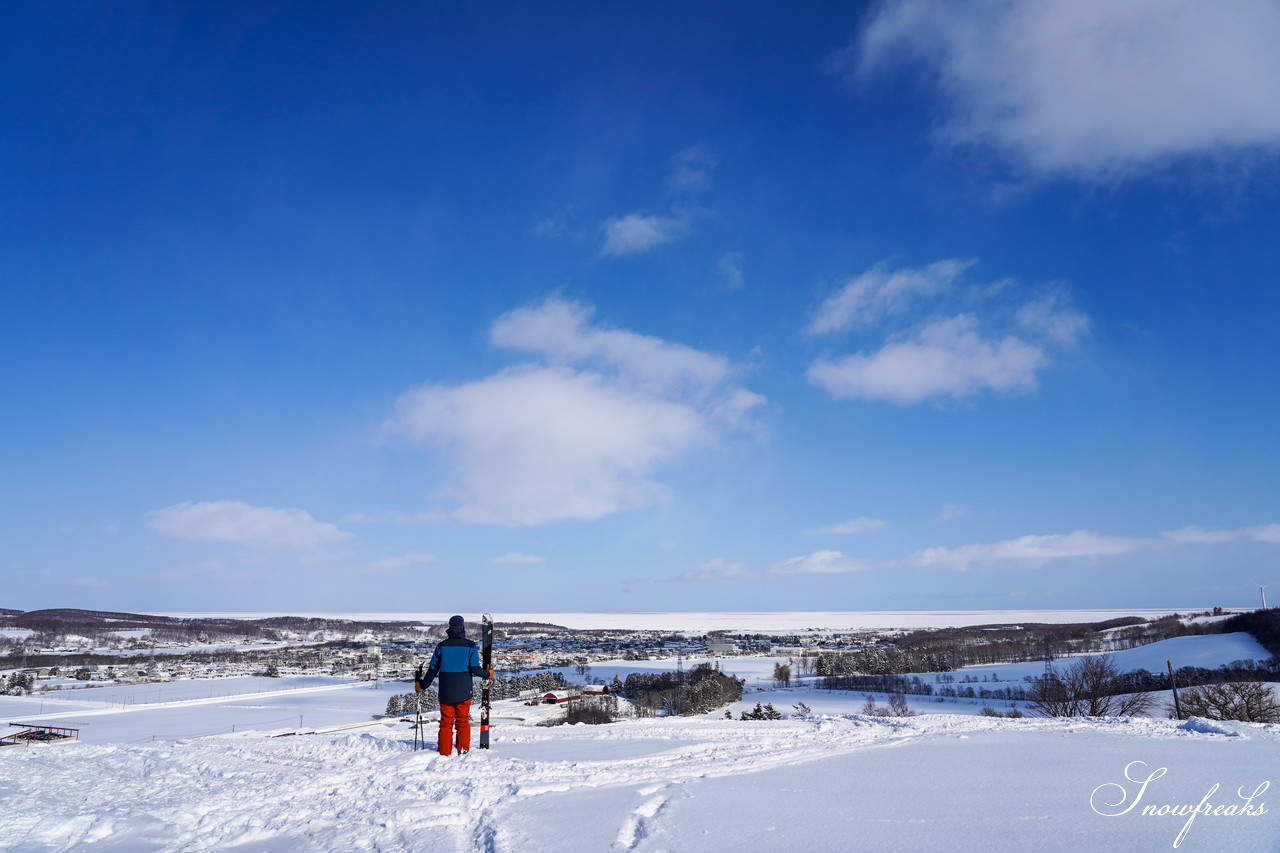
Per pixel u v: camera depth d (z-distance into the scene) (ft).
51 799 29.32
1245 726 47.91
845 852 18.83
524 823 23.30
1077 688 167.32
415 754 38.45
